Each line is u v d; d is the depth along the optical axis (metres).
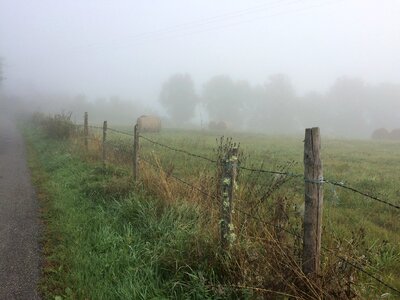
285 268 3.87
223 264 4.46
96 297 4.40
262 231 4.64
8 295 4.46
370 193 10.11
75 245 5.80
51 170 12.21
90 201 7.95
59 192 8.98
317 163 3.53
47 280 4.81
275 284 3.82
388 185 11.62
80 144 15.28
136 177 8.45
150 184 7.72
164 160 12.92
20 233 6.42
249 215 4.79
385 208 8.85
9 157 15.53
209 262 4.64
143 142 21.19
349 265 3.80
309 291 3.62
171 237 5.57
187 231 5.49
